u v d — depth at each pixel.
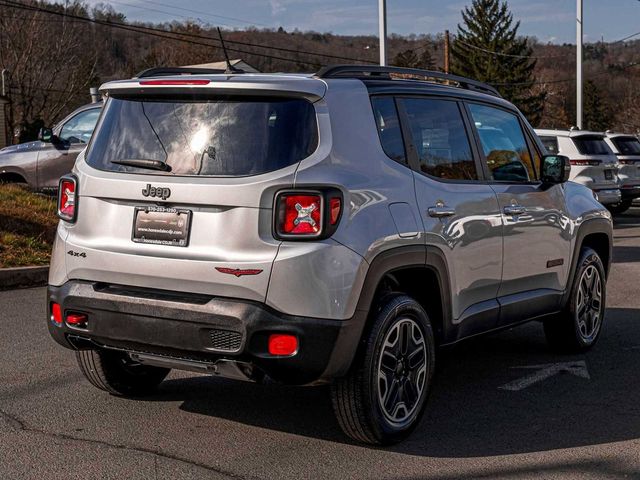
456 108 5.66
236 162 4.42
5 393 5.65
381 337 4.57
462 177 5.51
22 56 55.66
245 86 4.48
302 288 4.26
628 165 21.39
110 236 4.68
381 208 4.64
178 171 4.52
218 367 4.42
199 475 4.29
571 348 7.03
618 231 18.03
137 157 4.68
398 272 4.88
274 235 4.30
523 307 6.10
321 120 4.53
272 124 4.47
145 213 4.57
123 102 4.88
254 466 4.44
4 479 4.18
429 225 4.98
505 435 5.02
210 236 4.39
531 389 6.03
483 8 72.31
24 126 52.91
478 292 5.58
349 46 60.88
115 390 5.49
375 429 4.61
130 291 4.58
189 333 4.38
